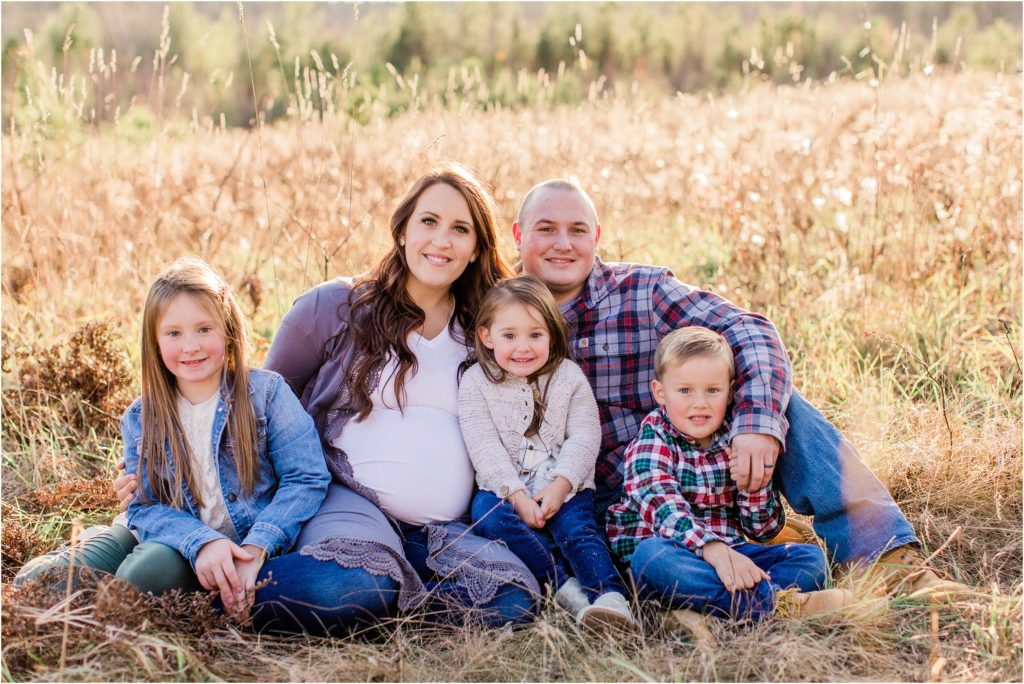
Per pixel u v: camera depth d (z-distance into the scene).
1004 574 2.95
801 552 2.67
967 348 4.38
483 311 2.98
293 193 6.38
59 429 4.10
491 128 6.70
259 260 5.91
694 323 3.09
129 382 4.33
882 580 2.71
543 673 2.43
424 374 3.00
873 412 3.85
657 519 2.77
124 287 5.30
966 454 3.48
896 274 5.10
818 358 4.50
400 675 2.39
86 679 2.30
